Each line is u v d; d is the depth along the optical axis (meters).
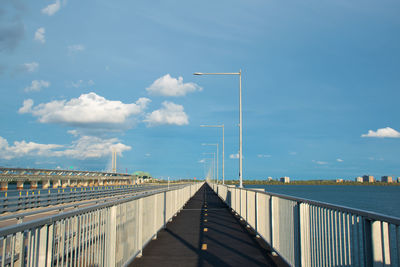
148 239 10.87
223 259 9.27
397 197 100.75
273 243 9.76
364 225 4.51
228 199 26.39
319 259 6.15
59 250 4.91
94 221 6.17
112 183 113.06
